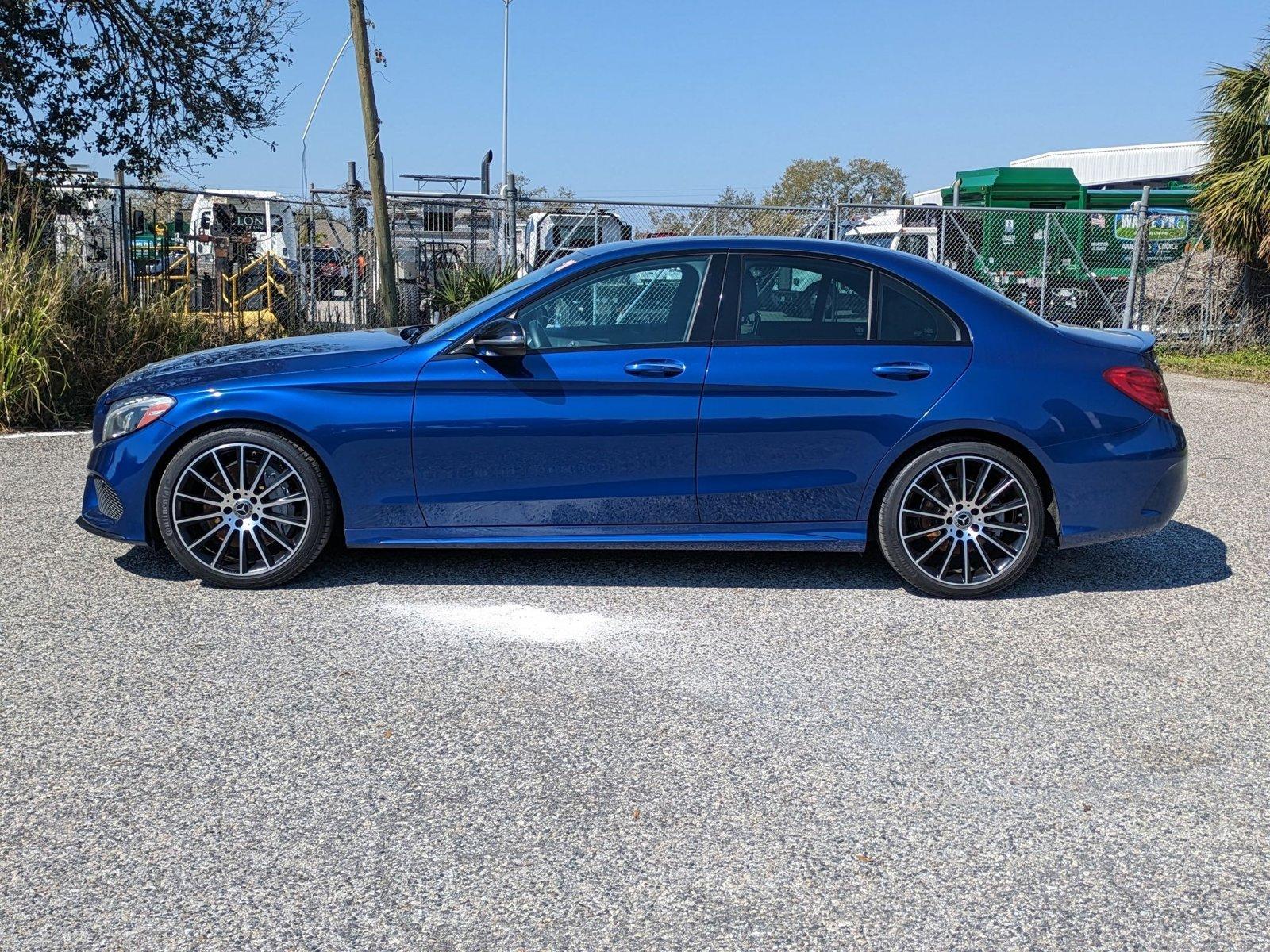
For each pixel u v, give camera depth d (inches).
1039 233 788.0
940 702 151.6
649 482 195.2
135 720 142.0
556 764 131.8
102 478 194.7
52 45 544.1
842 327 197.0
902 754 135.6
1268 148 668.1
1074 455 194.5
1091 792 126.7
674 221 630.5
